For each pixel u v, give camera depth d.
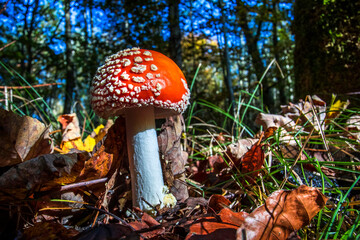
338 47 0.54
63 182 0.22
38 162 0.19
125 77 0.20
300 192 0.16
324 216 0.20
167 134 0.26
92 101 0.22
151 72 0.21
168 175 0.25
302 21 0.62
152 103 0.21
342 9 0.54
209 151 0.38
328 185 0.25
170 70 0.22
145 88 0.20
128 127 0.24
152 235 0.17
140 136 0.23
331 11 0.55
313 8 0.59
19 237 0.16
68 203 0.22
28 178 0.18
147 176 0.23
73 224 0.22
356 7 0.52
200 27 1.06
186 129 0.44
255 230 0.15
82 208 0.22
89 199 0.23
